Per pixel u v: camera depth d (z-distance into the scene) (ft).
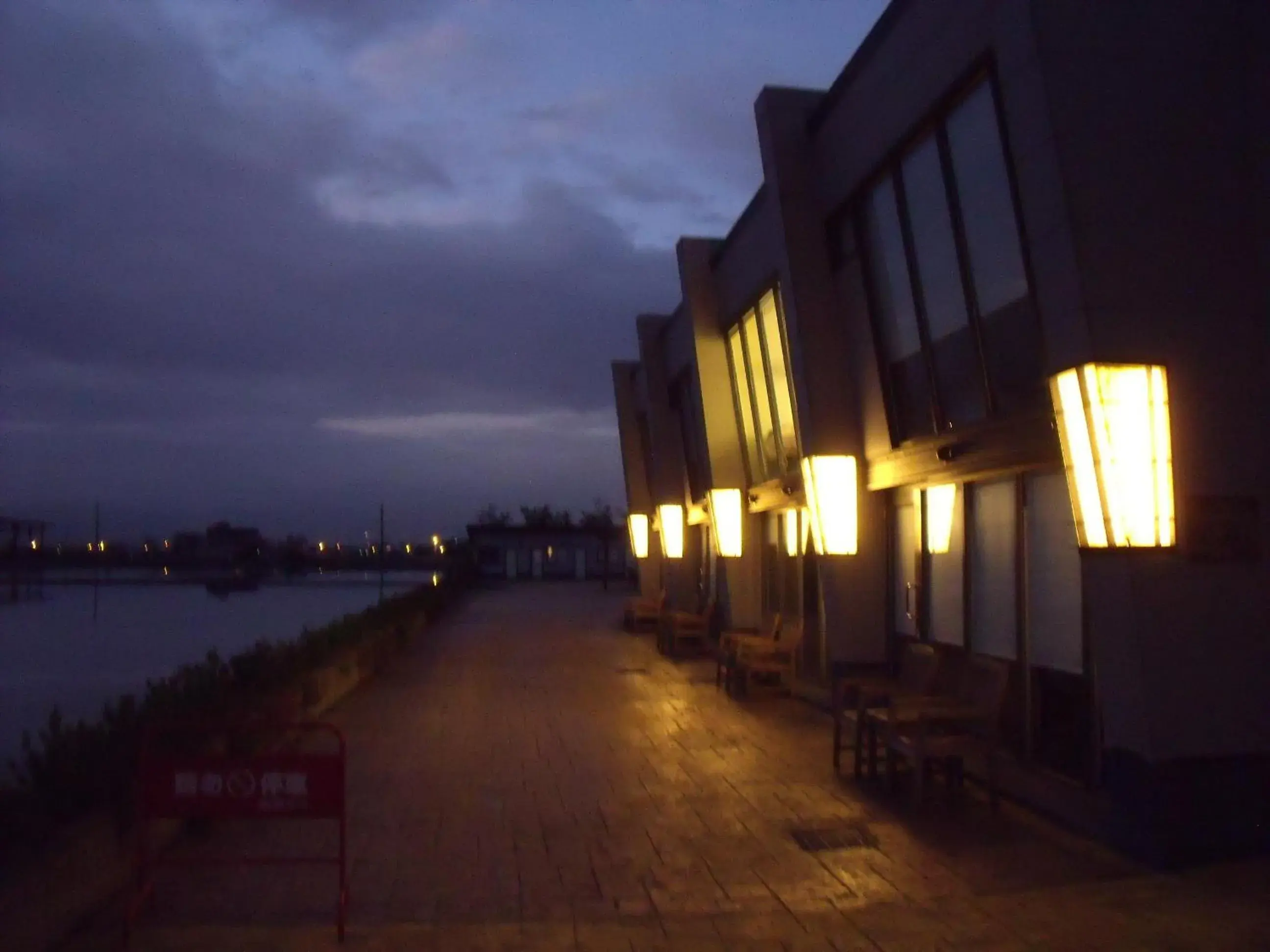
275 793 20.75
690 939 20.01
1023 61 25.43
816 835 26.81
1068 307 24.90
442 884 23.12
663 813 28.99
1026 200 26.05
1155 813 23.81
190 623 86.07
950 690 33.73
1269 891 22.12
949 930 20.26
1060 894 22.22
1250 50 25.50
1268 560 24.70
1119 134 24.89
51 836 20.61
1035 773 29.19
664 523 82.12
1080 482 24.59
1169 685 23.98
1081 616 27.84
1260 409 25.07
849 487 42.86
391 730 41.86
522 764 35.27
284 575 204.64
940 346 36.06
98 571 159.22
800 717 44.57
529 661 66.44
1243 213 25.38
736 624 61.87
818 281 43.88
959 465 34.40
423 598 95.20
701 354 62.95
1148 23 25.22
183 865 22.36
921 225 36.47
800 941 19.86
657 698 50.21
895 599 42.34
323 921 20.90
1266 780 24.25
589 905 21.84
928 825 27.66
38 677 54.08
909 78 35.12
